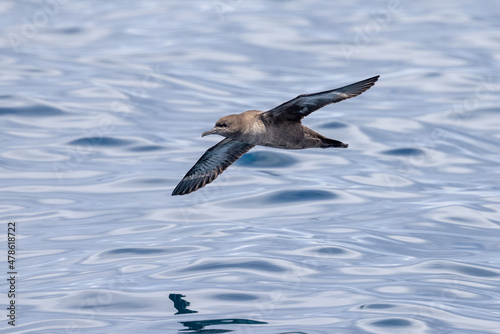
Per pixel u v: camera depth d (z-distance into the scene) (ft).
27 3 111.55
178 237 48.70
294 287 41.57
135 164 60.44
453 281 42.52
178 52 90.38
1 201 54.08
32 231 50.03
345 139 66.03
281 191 55.88
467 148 65.00
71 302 40.34
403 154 63.46
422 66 85.87
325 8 110.63
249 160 61.41
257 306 39.55
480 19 104.42
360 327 37.04
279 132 39.29
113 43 94.38
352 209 53.36
